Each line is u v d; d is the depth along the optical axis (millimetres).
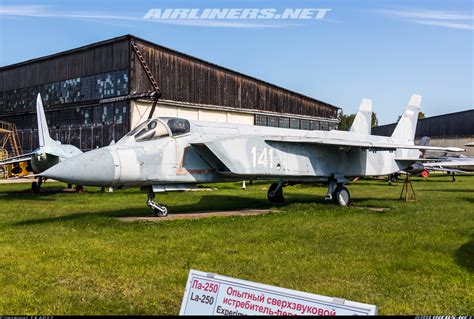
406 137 21609
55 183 30344
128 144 12477
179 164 13281
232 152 13875
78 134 35062
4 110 42469
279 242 9172
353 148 17281
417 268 7246
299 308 3582
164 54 32625
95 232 10195
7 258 7656
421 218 12797
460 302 5664
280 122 41188
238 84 37625
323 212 13969
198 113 34844
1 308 5270
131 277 6559
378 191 25281
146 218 12727
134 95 30422
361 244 9055
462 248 8711
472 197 20766
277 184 17672
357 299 5703
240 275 6730
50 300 5551
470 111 64312
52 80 37531
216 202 17859
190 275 4078
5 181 32656
